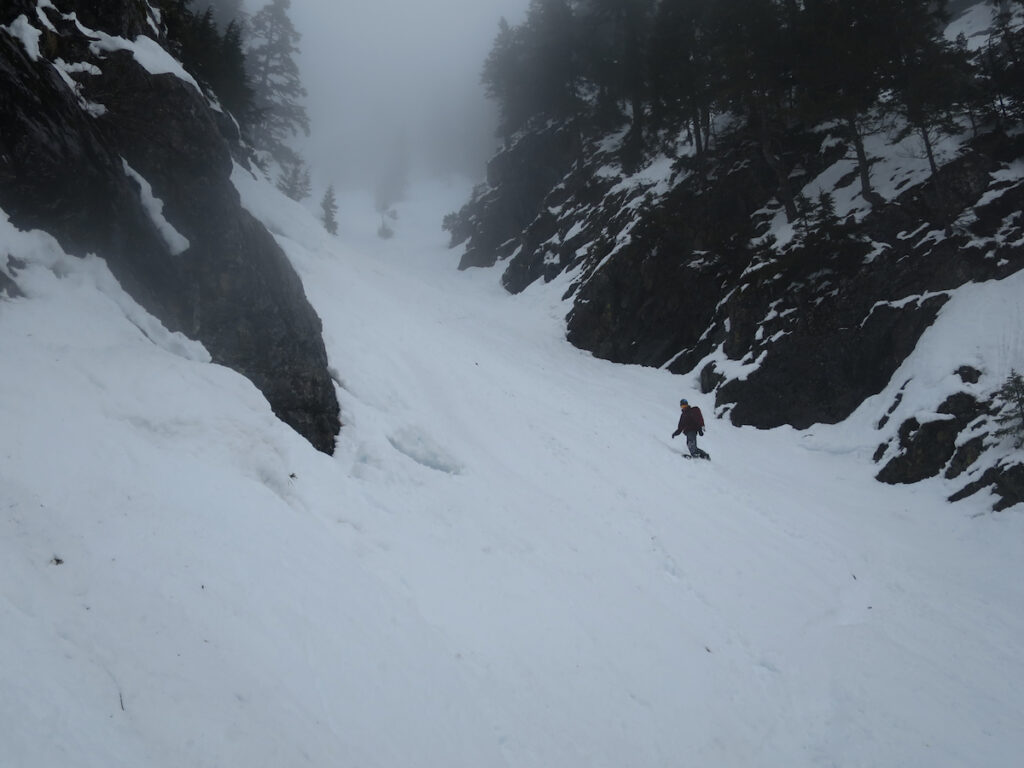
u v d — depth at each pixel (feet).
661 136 106.93
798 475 48.39
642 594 26.45
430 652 17.02
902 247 59.77
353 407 32.58
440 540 24.75
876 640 25.63
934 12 69.15
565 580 25.50
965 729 20.16
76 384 19.36
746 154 83.46
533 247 119.34
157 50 31.19
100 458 17.01
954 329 50.31
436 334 62.85
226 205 30.55
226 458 21.01
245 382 26.13
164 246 27.61
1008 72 65.05
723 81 78.38
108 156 26.11
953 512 39.37
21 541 13.12
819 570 32.07
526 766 14.92
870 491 44.83
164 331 25.79
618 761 16.56
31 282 21.71
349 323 45.16
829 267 63.00
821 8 71.20
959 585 31.12
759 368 60.95
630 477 41.45
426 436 34.53
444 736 14.30
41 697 9.85
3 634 10.62
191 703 11.39
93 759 9.31
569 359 78.33
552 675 19.10
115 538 14.67
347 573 18.44
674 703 19.83
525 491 34.40
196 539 15.99
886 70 64.80
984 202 57.67
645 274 81.05
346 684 14.11
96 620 12.19
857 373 55.67
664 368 74.02
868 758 18.80
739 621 26.17
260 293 30.48
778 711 20.93
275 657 13.69
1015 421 40.29
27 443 15.92
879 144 73.36
